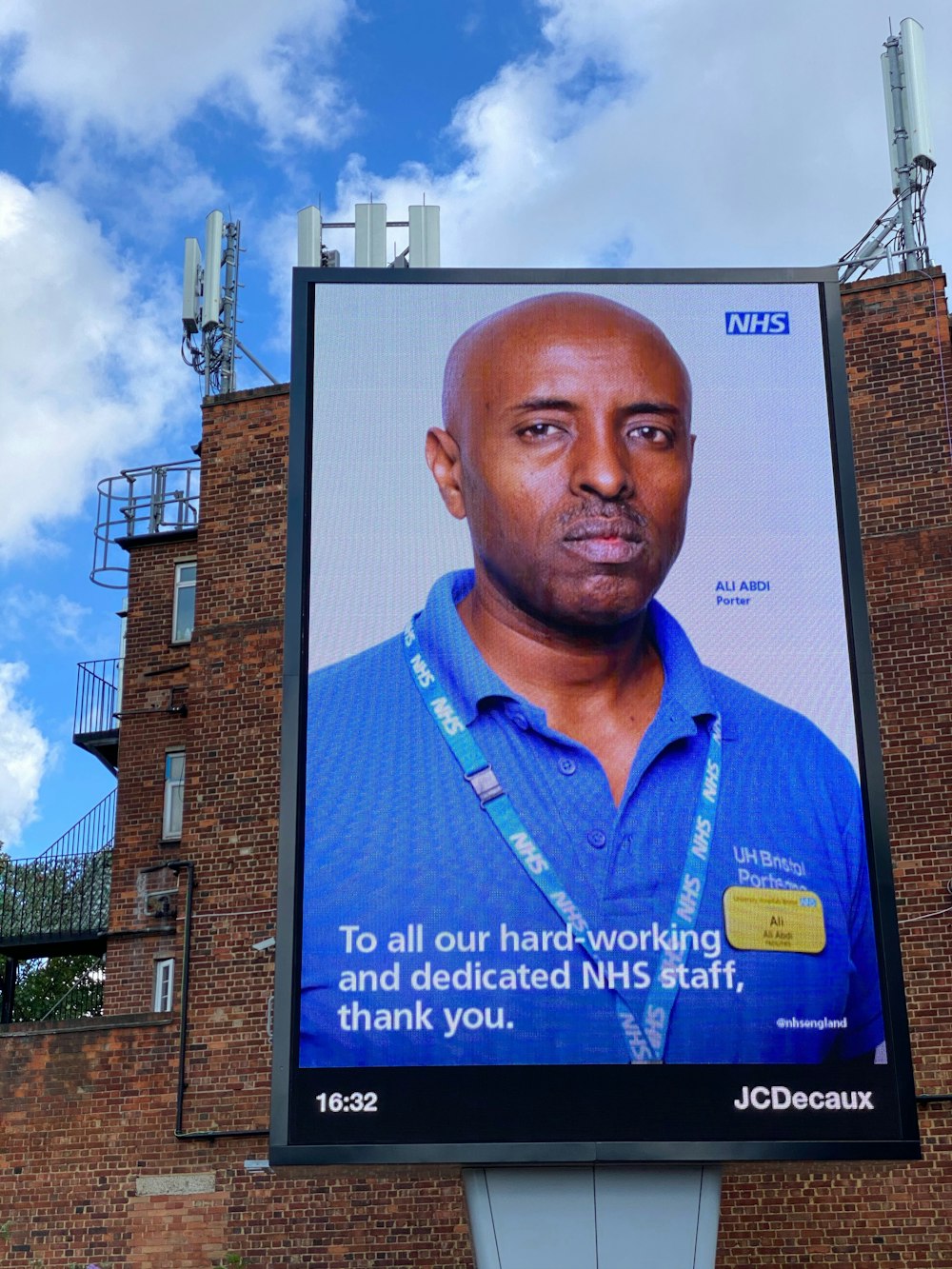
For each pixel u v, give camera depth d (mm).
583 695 15141
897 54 22891
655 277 16547
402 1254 18719
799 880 14547
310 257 24328
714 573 15562
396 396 16219
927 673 19484
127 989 23688
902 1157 13742
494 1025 14078
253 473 22656
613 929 14344
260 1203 19141
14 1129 19906
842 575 15570
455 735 15047
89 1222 19406
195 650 22078
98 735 26562
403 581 15602
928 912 18703
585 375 16156
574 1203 13898
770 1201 18156
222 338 24844
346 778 14930
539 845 14633
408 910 14438
